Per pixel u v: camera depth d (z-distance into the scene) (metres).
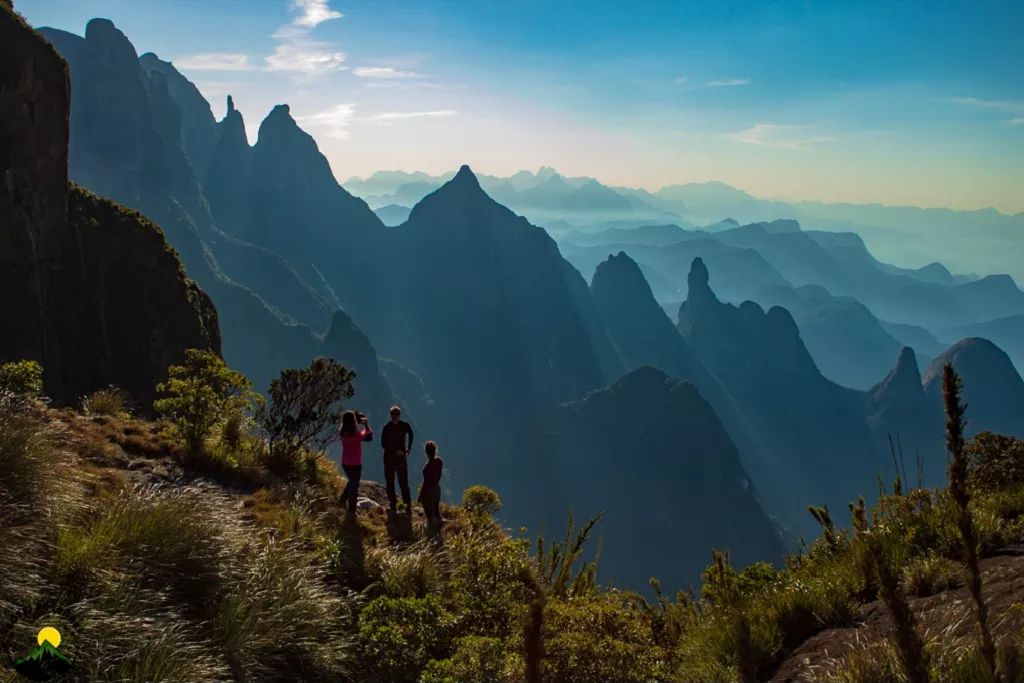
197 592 6.55
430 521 11.79
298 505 10.62
